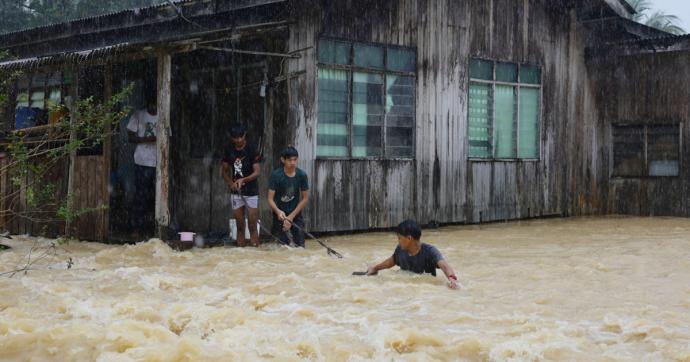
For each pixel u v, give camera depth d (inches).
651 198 718.5
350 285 316.5
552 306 285.0
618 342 234.4
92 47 655.8
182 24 584.7
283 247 441.7
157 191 446.0
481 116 635.5
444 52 602.5
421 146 587.2
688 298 301.1
